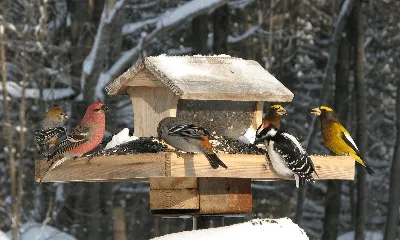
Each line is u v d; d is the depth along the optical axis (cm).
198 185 849
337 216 2255
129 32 1959
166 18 1762
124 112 2145
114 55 1936
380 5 2411
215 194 852
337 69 2233
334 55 2117
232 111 902
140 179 910
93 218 1933
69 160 831
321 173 820
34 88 1881
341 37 2112
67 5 1978
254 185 2292
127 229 2614
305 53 2597
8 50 1839
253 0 2172
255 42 2486
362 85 2111
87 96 1772
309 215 2820
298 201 2147
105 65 1934
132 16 2291
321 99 2136
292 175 795
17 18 1936
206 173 750
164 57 884
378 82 2592
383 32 2516
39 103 1908
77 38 1938
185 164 740
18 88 1803
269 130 795
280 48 2436
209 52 2320
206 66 889
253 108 909
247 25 2505
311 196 2836
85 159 814
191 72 867
